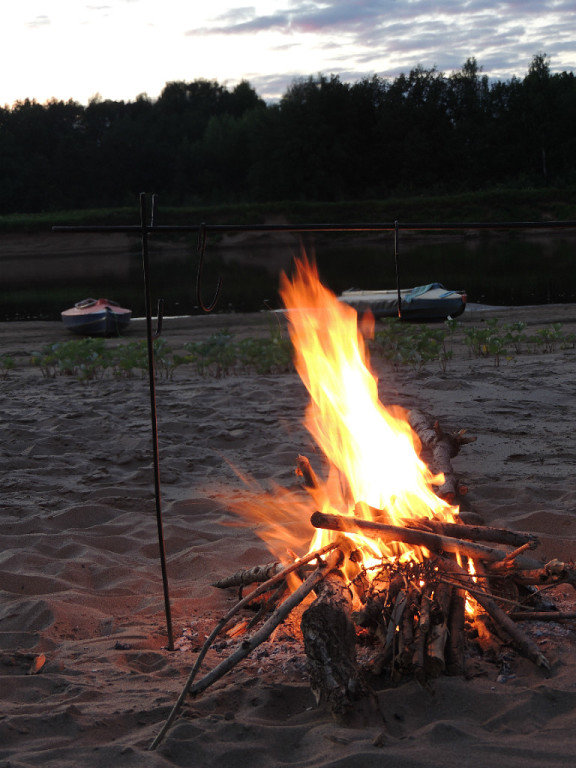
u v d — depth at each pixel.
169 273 43.22
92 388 11.16
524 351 14.00
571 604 4.21
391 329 14.62
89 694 3.34
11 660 3.71
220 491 6.53
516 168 89.44
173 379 11.89
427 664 3.32
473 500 5.96
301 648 3.80
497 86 94.44
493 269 34.94
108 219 74.62
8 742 2.98
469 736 2.92
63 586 4.65
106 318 19.27
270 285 33.03
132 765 2.80
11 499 6.36
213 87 132.12
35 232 74.19
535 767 2.71
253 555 5.11
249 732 3.02
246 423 8.65
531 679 3.37
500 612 3.64
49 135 109.56
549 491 6.10
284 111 90.50
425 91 93.50
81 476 7.03
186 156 103.00
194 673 3.16
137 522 5.82
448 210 74.06
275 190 89.81
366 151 91.69
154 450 3.86
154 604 4.43
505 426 8.26
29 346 17.73
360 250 57.69
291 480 6.77
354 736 2.97
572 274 30.66
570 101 89.19
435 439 6.09
